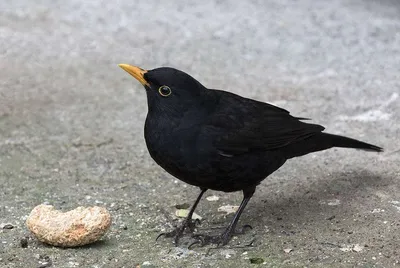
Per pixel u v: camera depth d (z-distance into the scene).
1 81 15.78
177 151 9.09
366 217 9.82
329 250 8.98
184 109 9.09
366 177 11.14
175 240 9.46
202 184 9.41
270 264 8.73
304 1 20.31
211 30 18.48
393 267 8.51
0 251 9.16
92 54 17.30
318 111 13.81
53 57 17.12
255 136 9.38
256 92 14.80
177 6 20.38
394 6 19.81
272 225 9.83
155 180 11.51
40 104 14.63
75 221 9.10
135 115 14.05
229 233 9.46
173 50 17.33
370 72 15.55
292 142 9.70
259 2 20.44
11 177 11.62
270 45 17.38
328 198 10.52
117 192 11.09
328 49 16.94
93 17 19.62
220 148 9.10
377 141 12.48
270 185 11.13
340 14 19.14
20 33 18.58
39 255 9.02
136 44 17.78
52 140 13.03
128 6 20.44
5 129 13.49
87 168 11.96
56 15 19.86
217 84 15.26
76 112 14.23
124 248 9.29
